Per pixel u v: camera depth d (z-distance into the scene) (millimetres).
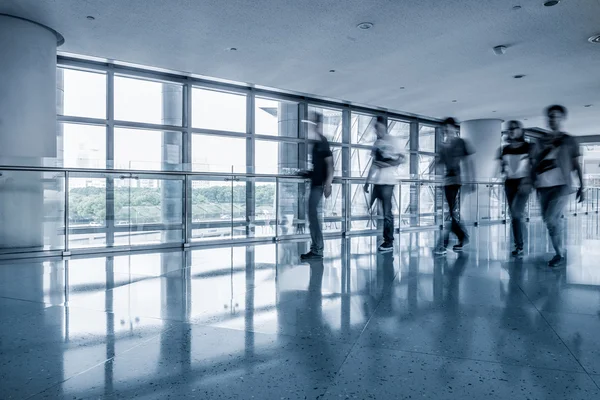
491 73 8328
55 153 6043
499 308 2852
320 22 5832
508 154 5152
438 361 1967
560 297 3131
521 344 2178
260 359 2000
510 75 8461
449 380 1769
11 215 5289
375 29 6082
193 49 6969
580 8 5363
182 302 3029
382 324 2518
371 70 8156
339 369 1884
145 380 1776
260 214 7039
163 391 1677
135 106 8414
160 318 2652
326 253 5430
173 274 4074
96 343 2213
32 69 5688
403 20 5762
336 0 5164
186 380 1776
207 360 1988
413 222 8766
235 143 9656
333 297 3158
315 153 4949
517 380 1764
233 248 6035
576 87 9422
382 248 5672
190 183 6438
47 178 5445
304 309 2846
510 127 5145
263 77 8656
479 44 6695
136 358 2012
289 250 5793
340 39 6484
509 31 6145
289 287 3486
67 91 7762
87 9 5375
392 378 1791
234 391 1678
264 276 3949
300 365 1928
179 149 9031
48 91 5906
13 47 5535
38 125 5754
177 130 8805
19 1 5137
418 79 8789
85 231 5668
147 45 6758
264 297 3162
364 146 12008
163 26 5965
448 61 7566
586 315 2676
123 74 8125
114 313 2760
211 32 6195
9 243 5270
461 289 3396
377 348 2135
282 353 2072
